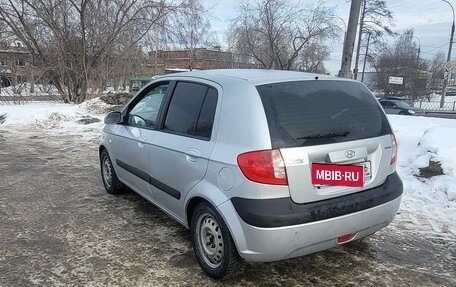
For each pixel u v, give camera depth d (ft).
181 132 12.39
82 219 15.56
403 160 21.94
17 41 71.87
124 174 16.61
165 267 11.83
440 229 14.70
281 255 9.66
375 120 11.49
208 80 12.03
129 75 80.59
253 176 9.57
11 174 22.38
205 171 10.83
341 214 10.08
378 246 13.33
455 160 19.48
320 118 10.41
